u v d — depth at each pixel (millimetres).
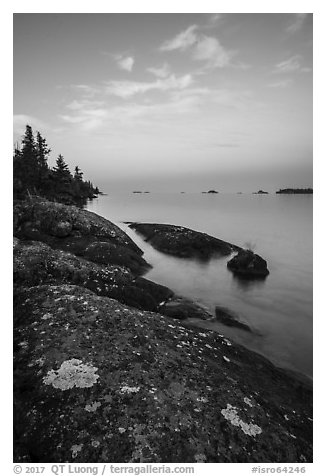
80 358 10547
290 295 25438
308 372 14422
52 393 9273
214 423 8875
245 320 19953
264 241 49719
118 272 22094
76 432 8242
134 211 95438
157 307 19844
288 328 19125
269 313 21500
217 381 10672
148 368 10523
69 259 21109
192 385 10156
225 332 17938
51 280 18734
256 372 12836
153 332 12812
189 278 29062
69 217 32875
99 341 11516
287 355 15938
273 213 94500
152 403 9125
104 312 13445
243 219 78938
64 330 11984
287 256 40375
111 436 8164
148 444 8031
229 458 8070
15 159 54125
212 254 38375
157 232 45938
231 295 25078
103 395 9234
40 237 30250
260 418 9523
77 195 92938
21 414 8711
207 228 62969
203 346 13031
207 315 19969
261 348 16531
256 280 29562
